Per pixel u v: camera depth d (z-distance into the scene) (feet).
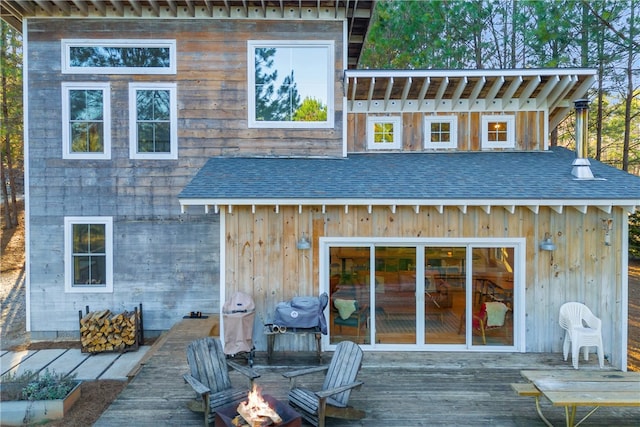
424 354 22.13
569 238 22.20
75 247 29.25
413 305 22.71
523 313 22.31
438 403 17.15
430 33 50.55
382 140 30.91
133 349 27.50
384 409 16.63
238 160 28.27
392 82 27.73
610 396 13.93
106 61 29.14
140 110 29.43
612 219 21.94
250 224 22.80
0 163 60.08
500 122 30.42
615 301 22.03
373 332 22.74
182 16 28.91
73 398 19.36
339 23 29.14
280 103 29.45
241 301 21.36
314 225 22.77
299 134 29.40
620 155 56.80
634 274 48.08
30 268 28.94
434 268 22.72
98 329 26.91
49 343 28.53
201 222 29.43
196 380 15.52
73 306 29.12
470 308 22.57
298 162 27.81
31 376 20.38
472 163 26.89
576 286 22.21
